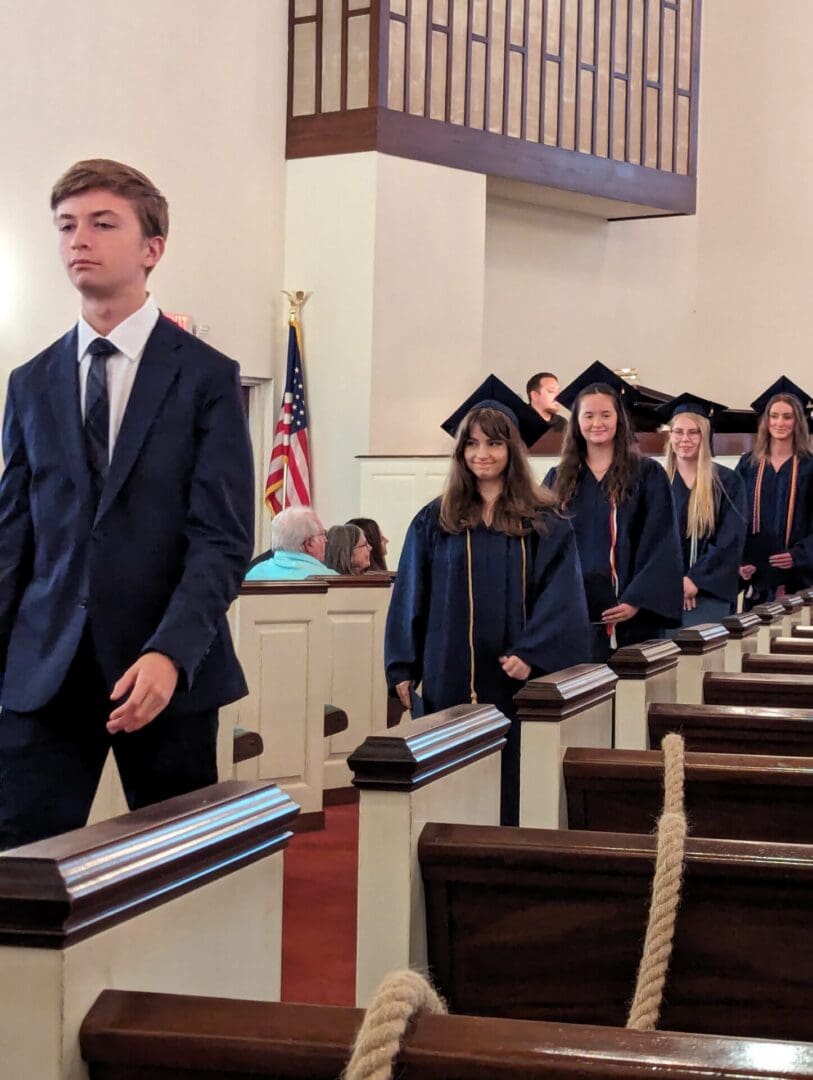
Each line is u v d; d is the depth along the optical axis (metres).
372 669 7.10
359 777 2.18
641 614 5.39
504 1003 2.18
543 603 4.34
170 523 2.54
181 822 1.66
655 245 15.07
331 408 11.92
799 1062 1.32
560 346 14.27
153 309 2.62
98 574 2.50
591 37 13.19
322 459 11.98
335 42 11.79
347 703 7.04
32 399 2.61
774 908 2.03
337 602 6.95
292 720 6.38
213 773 2.64
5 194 10.06
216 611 2.47
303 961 4.43
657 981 1.94
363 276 11.71
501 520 4.41
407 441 12.03
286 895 5.28
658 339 15.13
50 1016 1.41
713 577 6.41
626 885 2.10
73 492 2.54
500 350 13.80
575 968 2.14
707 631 4.54
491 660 4.38
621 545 5.38
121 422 2.55
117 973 1.51
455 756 2.37
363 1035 1.36
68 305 10.41
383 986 1.41
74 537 2.53
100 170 2.54
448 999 2.20
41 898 1.41
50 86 10.28
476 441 4.39
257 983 1.83
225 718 5.62
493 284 13.70
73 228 2.54
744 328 15.31
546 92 12.88
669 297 15.20
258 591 6.25
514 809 4.36
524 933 2.17
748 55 15.23
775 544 7.63
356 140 11.69
